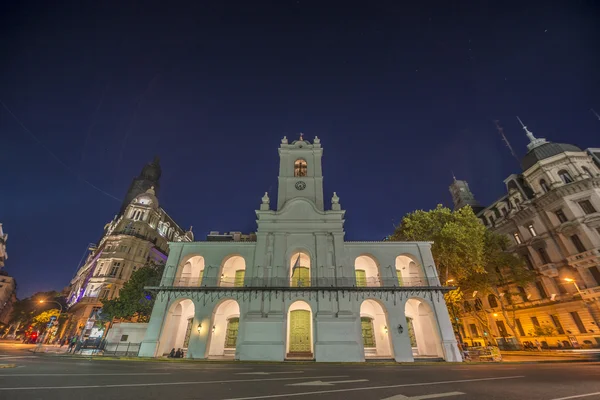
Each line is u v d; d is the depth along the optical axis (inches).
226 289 1012.5
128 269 2063.2
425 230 1286.9
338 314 974.4
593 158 1403.8
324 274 1055.6
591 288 1222.9
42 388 331.3
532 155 1534.2
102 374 463.5
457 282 1267.2
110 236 2151.8
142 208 2352.4
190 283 1207.6
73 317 2043.6
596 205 1277.1
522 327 1525.6
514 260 1332.4
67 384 360.8
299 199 1219.9
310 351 1041.5
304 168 1396.4
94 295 1914.4
